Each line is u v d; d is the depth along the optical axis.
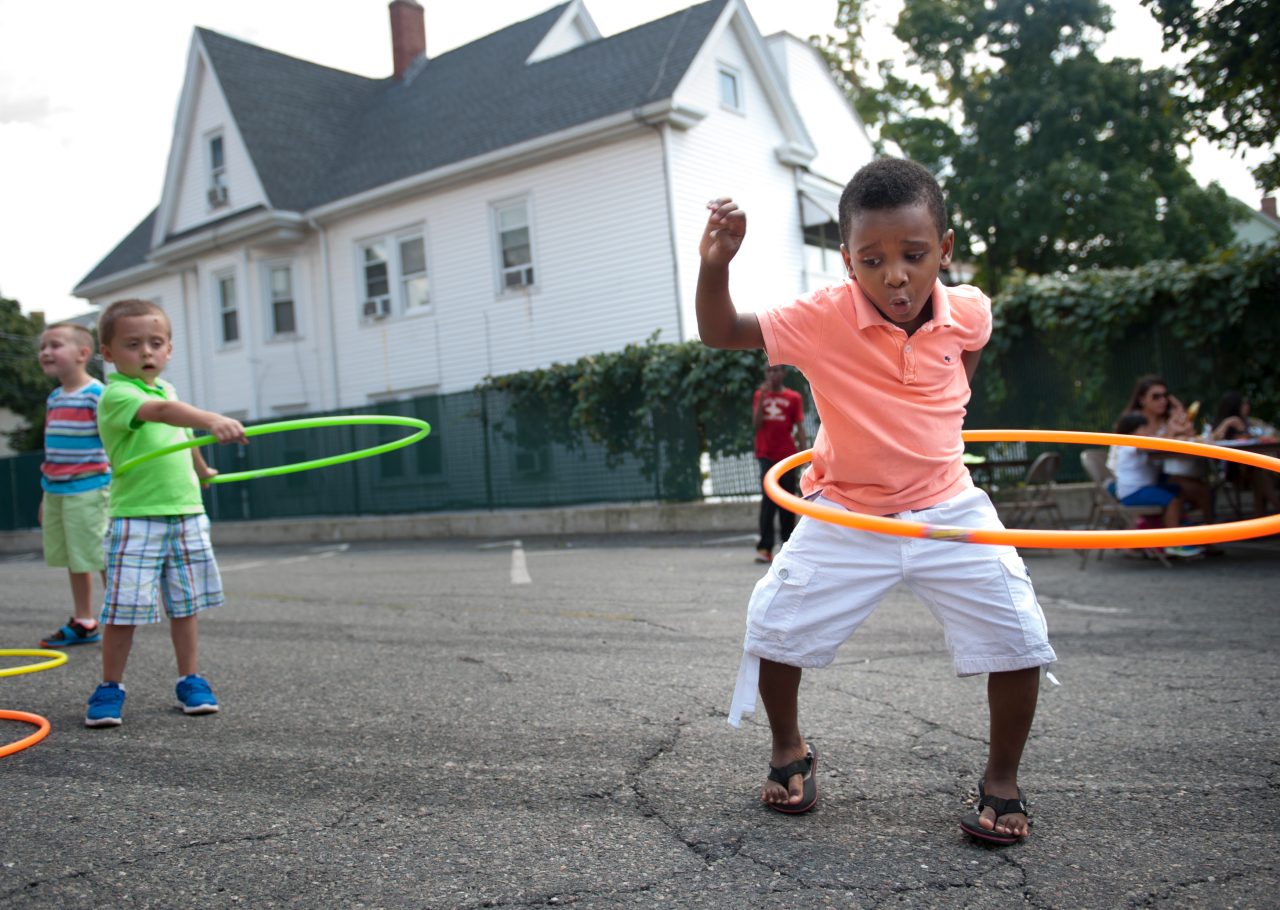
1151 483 8.15
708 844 2.54
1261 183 8.80
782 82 20.02
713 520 12.46
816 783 2.85
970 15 26.14
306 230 21.67
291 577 10.02
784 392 8.89
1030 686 2.53
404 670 4.85
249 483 18.19
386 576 9.62
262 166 21.70
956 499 2.60
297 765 3.31
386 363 20.73
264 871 2.44
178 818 2.83
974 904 2.18
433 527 15.12
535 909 2.20
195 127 23.22
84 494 5.91
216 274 23.27
